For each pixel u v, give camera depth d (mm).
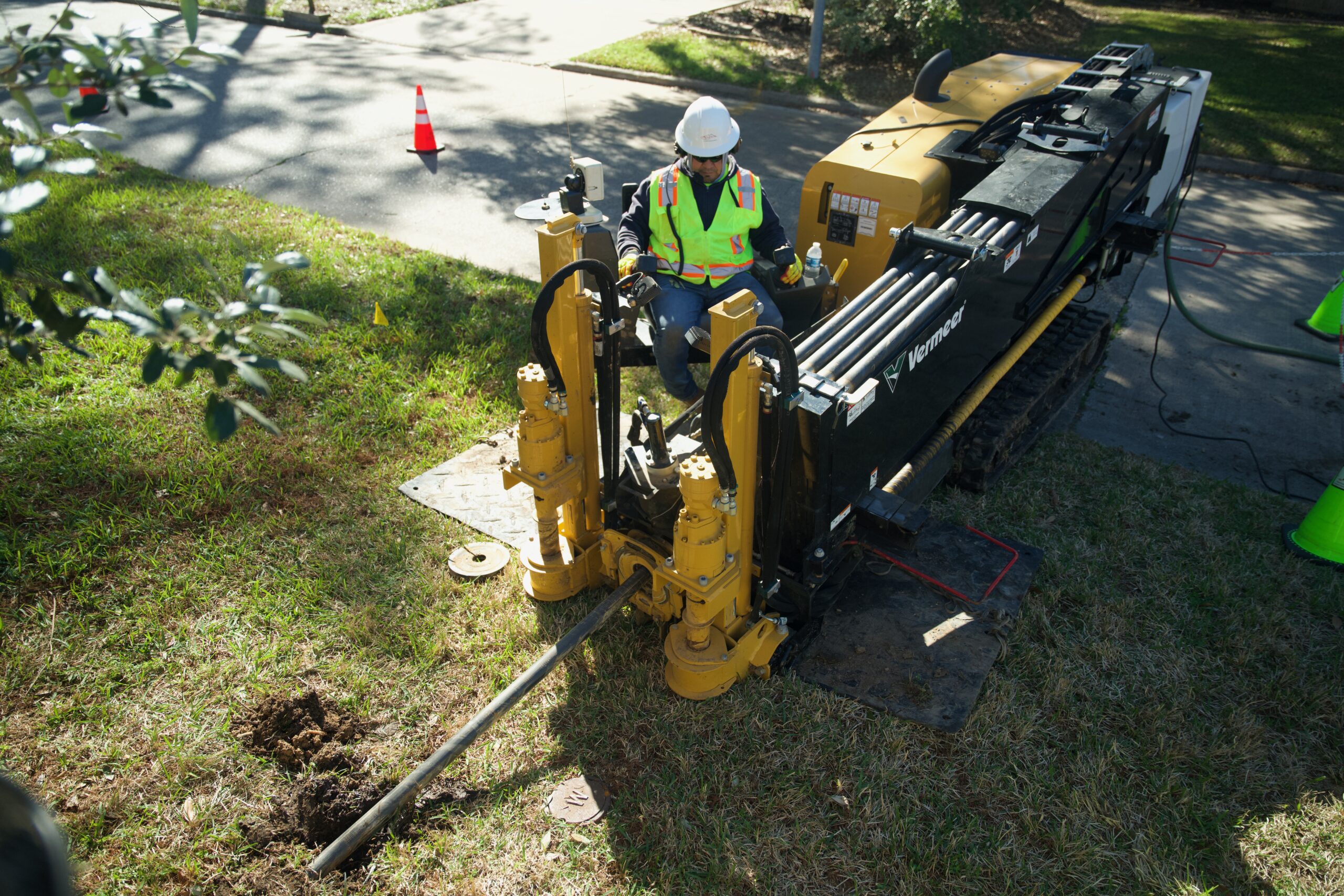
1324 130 10469
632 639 3689
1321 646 3838
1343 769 3289
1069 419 5543
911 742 3309
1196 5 18109
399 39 13961
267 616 3699
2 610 3605
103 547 3934
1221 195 9164
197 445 4621
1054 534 4457
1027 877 2887
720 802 3074
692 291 3988
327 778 3039
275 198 8039
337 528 4211
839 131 10672
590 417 3656
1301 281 7348
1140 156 5336
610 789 3115
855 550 3936
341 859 2740
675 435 4035
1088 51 13961
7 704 3256
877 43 12867
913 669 3613
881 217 4523
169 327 1568
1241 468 5117
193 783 3055
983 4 14086
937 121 4961
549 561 3842
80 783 3012
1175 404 5723
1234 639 3824
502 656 3586
